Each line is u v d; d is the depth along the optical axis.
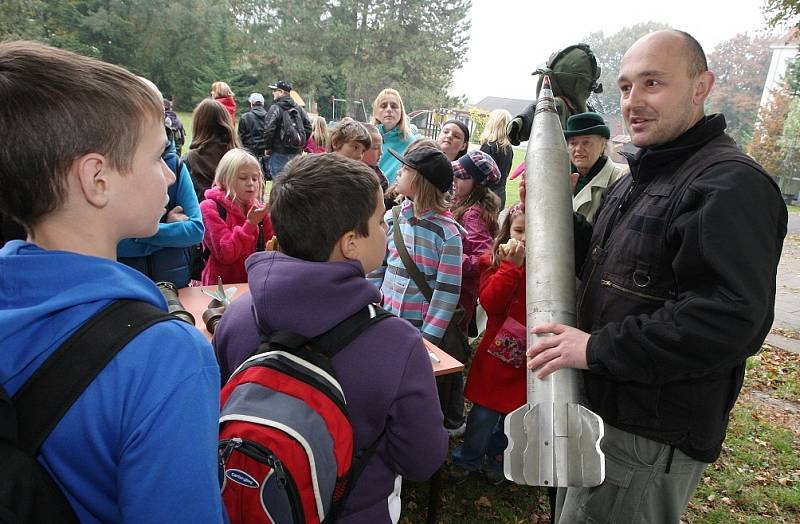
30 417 0.56
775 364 4.79
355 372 1.01
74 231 0.62
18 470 0.53
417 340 1.08
